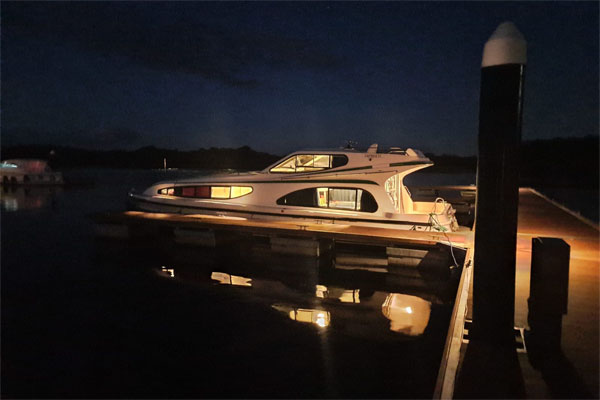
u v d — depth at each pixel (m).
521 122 3.67
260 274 9.47
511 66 3.56
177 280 8.91
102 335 6.12
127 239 12.25
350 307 7.36
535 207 15.70
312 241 10.16
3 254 11.24
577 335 4.48
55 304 7.40
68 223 16.80
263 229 10.54
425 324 6.59
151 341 5.92
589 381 3.64
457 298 5.73
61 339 5.98
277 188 11.77
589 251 8.10
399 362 5.33
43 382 4.85
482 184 3.80
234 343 5.85
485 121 3.70
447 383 3.62
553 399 3.41
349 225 10.97
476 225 3.90
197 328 6.38
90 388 4.73
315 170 11.52
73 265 10.09
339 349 5.67
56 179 38.38
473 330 4.04
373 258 10.62
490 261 3.87
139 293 8.05
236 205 12.13
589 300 5.48
